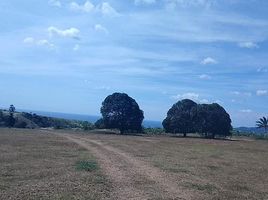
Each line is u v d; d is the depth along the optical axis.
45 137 61.75
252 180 25.31
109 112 109.06
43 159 30.98
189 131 109.62
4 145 42.62
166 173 25.84
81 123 142.50
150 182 21.92
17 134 66.38
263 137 114.69
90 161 30.36
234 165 33.72
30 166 26.50
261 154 48.44
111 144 52.50
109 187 19.81
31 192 17.73
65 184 20.06
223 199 18.45
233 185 22.62
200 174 26.50
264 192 21.03
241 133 129.88
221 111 108.06
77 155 35.31
